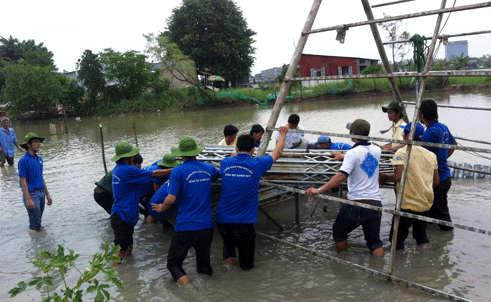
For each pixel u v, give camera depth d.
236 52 46.19
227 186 4.32
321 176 5.30
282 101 4.96
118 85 44.16
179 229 4.23
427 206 4.63
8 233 6.46
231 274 4.49
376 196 4.48
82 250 5.55
